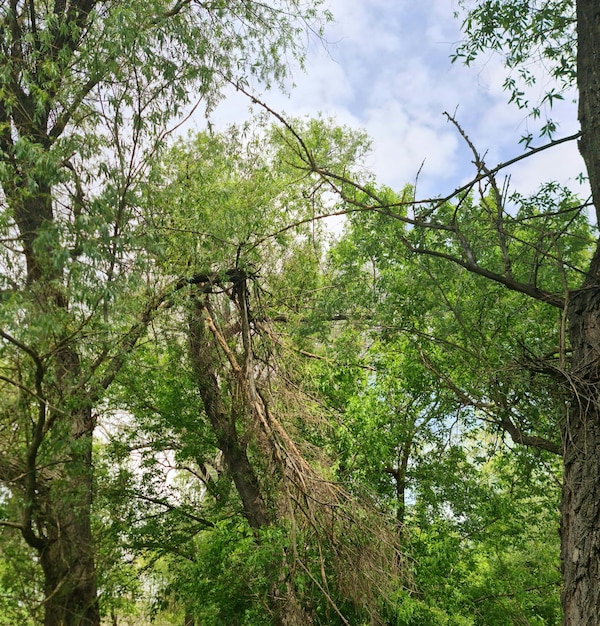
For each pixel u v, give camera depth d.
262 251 12.48
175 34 10.77
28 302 7.89
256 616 13.27
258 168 14.94
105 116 9.63
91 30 10.23
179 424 16.50
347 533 10.80
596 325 5.88
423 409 16.16
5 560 8.76
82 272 8.31
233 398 13.29
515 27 8.32
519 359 6.93
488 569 16.09
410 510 16.86
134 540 16.02
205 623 14.41
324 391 16.17
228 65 12.51
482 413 9.76
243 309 11.55
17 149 8.80
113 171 9.20
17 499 8.50
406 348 14.79
